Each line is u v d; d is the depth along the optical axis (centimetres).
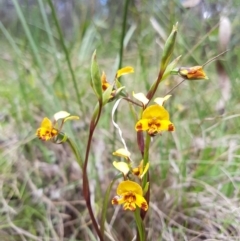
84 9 56
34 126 40
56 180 36
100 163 35
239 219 29
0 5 73
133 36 58
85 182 20
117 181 33
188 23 48
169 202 31
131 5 44
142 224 20
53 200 33
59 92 43
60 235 30
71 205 33
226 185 33
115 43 60
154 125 17
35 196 33
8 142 40
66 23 87
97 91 18
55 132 19
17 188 34
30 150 38
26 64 46
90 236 30
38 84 46
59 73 38
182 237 29
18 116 42
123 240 30
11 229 31
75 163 36
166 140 38
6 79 53
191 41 50
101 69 54
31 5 51
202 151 36
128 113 44
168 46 18
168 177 34
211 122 40
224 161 35
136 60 46
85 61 53
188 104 46
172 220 29
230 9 44
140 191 18
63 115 19
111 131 39
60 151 38
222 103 41
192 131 40
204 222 29
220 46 38
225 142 36
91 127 19
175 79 42
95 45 59
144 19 45
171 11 37
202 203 31
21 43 49
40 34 54
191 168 37
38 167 36
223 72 40
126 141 39
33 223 31
